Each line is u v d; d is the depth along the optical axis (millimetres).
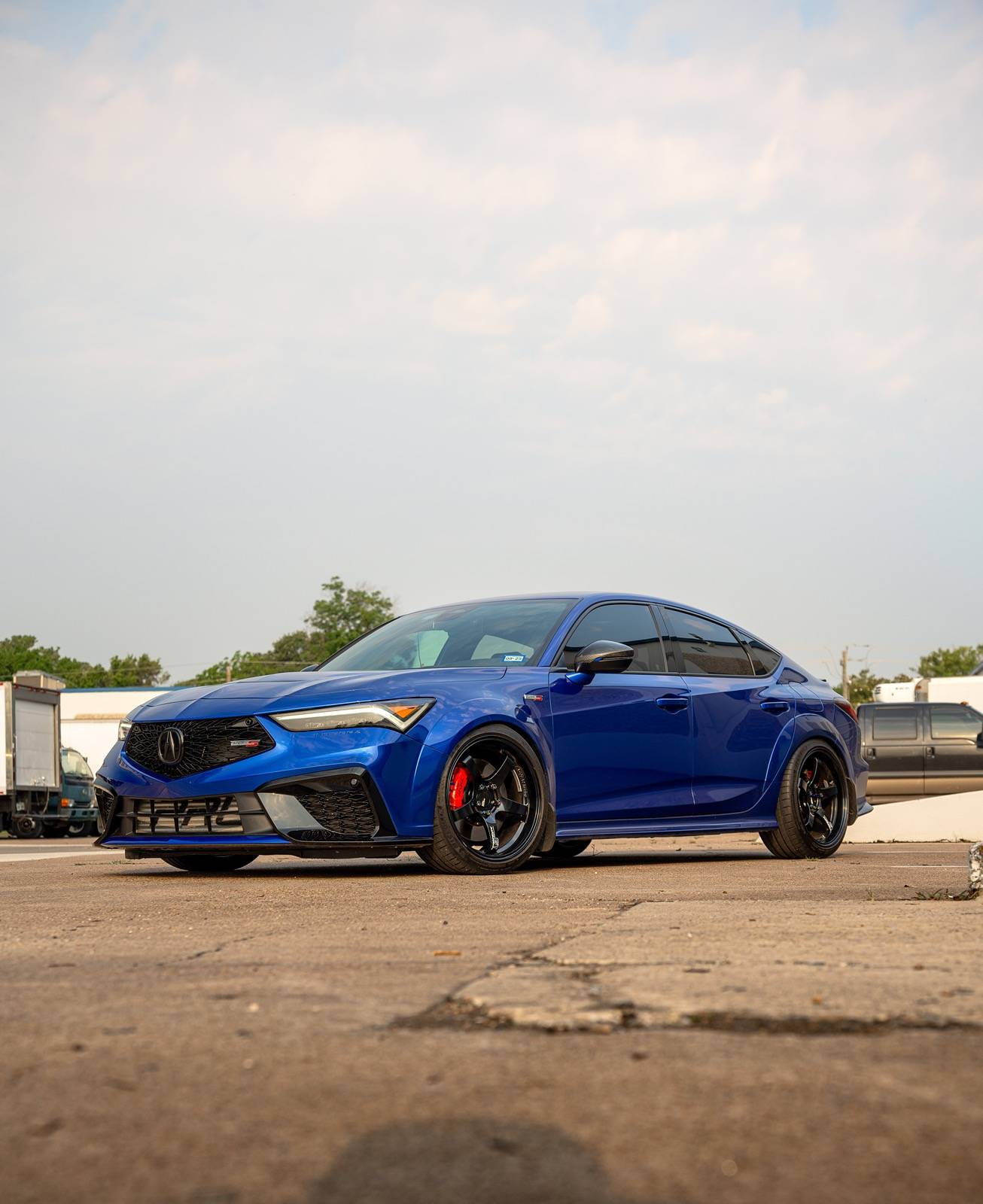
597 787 5750
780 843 6738
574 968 2438
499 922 3334
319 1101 1512
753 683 6672
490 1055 1728
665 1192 1204
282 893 4289
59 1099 1538
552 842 5531
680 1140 1354
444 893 4230
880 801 18406
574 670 5809
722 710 6371
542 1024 1912
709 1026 1896
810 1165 1275
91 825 25125
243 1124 1423
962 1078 1588
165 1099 1529
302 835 4980
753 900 3934
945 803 10953
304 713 5055
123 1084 1599
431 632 6180
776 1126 1396
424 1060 1707
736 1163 1280
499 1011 1995
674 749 6098
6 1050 1806
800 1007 2006
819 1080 1579
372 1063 1694
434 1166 1278
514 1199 1188
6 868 6273
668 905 3688
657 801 6016
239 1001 2166
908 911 3434
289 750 5008
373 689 5152
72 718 31312
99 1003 2168
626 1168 1270
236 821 5086
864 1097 1504
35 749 22781
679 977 2299
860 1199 1185
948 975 2309
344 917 3514
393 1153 1318
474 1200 1185
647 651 6254
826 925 3107
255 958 2705
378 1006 2094
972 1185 1220
